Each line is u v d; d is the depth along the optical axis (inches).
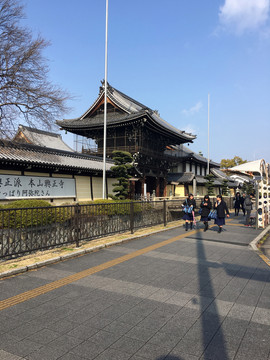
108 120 1110.4
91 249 315.6
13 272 227.8
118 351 119.6
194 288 200.1
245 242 387.2
